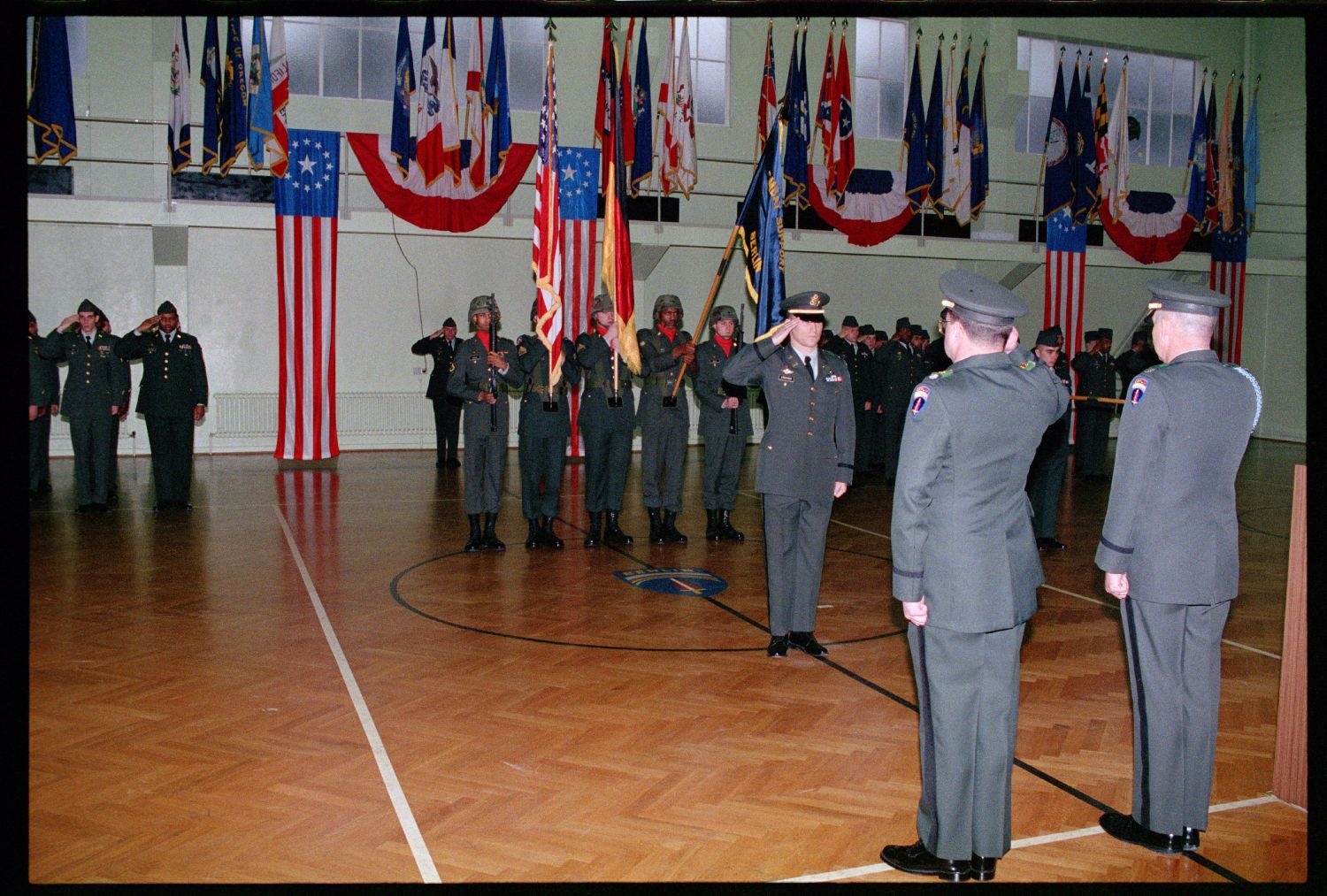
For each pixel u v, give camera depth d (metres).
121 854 3.29
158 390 9.83
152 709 4.61
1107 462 16.09
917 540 3.16
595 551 8.28
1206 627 3.37
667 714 4.64
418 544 8.49
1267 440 19.44
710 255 16.30
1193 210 16.67
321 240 13.71
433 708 4.68
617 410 8.40
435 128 13.31
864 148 17.03
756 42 16.36
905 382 12.59
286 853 3.32
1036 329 18.11
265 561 7.77
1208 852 3.41
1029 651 5.67
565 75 15.52
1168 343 3.47
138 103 13.91
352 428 15.23
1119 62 18.44
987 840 3.18
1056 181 15.82
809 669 5.32
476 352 8.14
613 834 3.49
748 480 12.76
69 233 13.86
